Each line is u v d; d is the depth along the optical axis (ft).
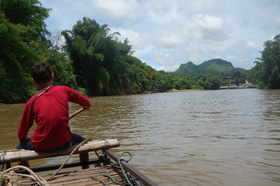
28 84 70.49
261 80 190.80
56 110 8.25
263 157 13.29
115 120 29.01
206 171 11.39
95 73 120.88
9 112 39.81
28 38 77.25
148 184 6.72
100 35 119.03
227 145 15.96
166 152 14.65
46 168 9.71
